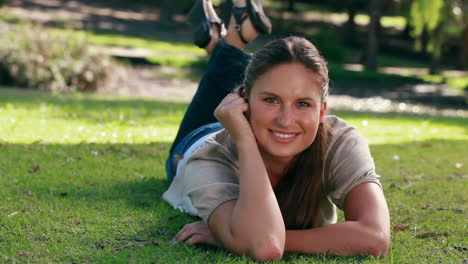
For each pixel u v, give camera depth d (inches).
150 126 323.3
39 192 165.6
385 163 245.0
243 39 185.0
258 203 111.2
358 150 122.6
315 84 111.0
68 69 708.7
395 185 199.8
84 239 125.9
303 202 124.2
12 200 155.2
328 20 2052.2
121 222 140.3
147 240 126.6
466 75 1454.2
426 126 422.6
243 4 185.3
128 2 2005.4
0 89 600.4
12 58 684.7
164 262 111.6
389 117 496.7
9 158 209.8
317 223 131.0
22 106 371.6
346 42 1808.6
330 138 123.4
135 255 115.6
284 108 111.3
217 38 194.7
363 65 1480.1
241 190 113.2
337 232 115.0
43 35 732.0
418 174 222.5
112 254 116.0
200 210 121.1
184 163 150.7
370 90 1128.8
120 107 410.9
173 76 1035.3
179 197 156.8
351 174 120.3
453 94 1122.0
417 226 149.1
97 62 749.9
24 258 112.8
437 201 177.9
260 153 120.8
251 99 114.8
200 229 123.8
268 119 112.3
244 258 110.9
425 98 1063.0
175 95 851.4
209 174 121.8
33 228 132.3
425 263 117.8
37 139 252.5
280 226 111.3
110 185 179.5
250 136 115.4
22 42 703.7
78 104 412.5
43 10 1624.0
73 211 147.2
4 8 1540.4
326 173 123.1
